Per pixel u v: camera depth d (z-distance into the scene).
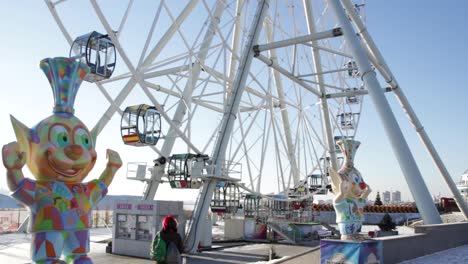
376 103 24.38
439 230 19.62
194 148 28.52
